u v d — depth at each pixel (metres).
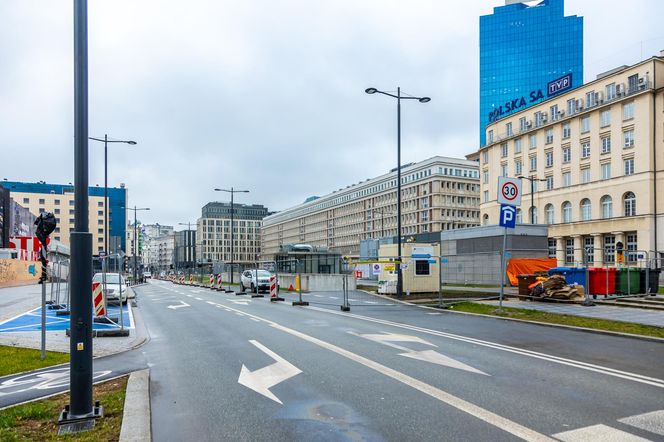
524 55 123.81
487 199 77.81
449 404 5.64
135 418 5.15
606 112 58.31
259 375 7.22
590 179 60.00
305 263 34.78
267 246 188.25
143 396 6.07
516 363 7.89
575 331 11.62
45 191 145.00
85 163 5.28
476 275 34.62
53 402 5.86
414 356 8.48
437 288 24.62
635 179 54.19
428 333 11.30
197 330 12.58
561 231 63.03
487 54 126.62
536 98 80.38
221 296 28.33
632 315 14.03
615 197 56.44
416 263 24.23
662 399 5.84
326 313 16.38
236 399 6.00
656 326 11.50
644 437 4.59
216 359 8.53
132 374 7.38
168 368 7.92
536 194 68.12
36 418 5.26
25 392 6.47
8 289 35.72
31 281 47.69
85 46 5.39
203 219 177.62
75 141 5.27
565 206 63.91
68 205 137.00
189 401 5.95
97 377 7.36
